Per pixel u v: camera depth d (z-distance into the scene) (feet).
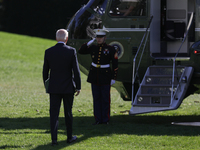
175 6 102.89
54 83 64.75
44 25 572.92
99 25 95.25
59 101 65.87
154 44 97.14
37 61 297.33
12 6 580.30
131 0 93.76
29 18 576.61
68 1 565.12
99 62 84.84
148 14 92.84
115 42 93.91
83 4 102.94
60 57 64.80
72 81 65.98
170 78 85.15
